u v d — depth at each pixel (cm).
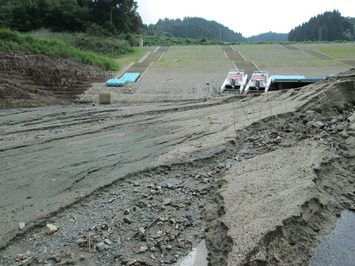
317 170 636
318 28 10300
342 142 791
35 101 1577
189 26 13262
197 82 2098
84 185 664
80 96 1764
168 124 1084
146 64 2938
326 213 547
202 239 494
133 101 1636
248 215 503
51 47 2400
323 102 1043
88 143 920
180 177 690
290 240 471
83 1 4950
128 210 563
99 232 511
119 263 447
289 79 1752
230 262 415
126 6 4900
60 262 449
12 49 2122
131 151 845
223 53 3659
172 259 452
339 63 2777
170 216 552
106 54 3366
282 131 920
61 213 564
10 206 591
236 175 658
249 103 1262
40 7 4438
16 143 928
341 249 471
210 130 962
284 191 566
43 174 723
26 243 491
